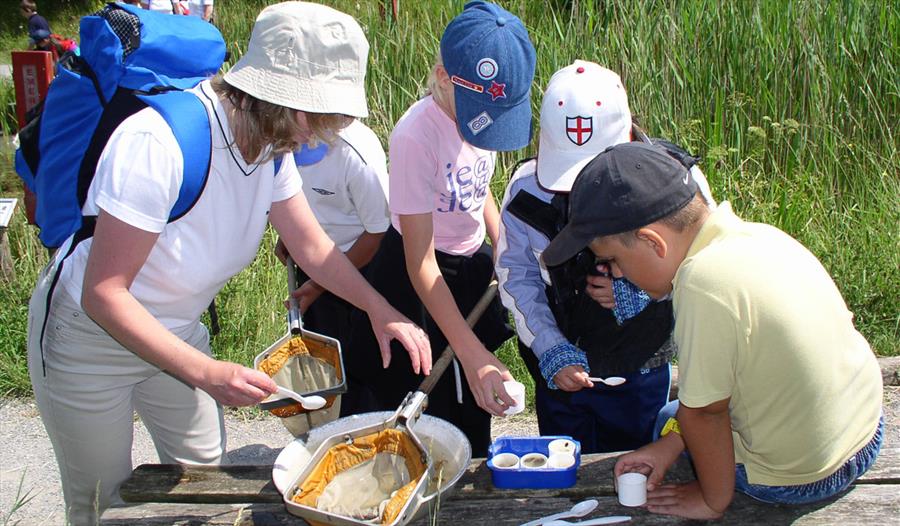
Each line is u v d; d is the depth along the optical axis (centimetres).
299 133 205
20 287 485
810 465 194
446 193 270
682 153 219
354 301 250
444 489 200
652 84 530
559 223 241
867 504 210
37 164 220
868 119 531
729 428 193
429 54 575
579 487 221
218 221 215
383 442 212
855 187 509
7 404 419
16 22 1386
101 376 230
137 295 219
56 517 334
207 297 234
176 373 201
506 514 214
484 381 239
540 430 281
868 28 546
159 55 211
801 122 530
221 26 798
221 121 206
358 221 314
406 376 293
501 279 258
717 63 544
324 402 224
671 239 186
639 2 562
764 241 187
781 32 541
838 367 189
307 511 190
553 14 587
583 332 253
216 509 223
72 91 211
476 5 253
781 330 178
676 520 207
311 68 198
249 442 386
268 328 444
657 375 265
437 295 255
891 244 448
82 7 1440
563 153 236
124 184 193
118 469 247
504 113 248
